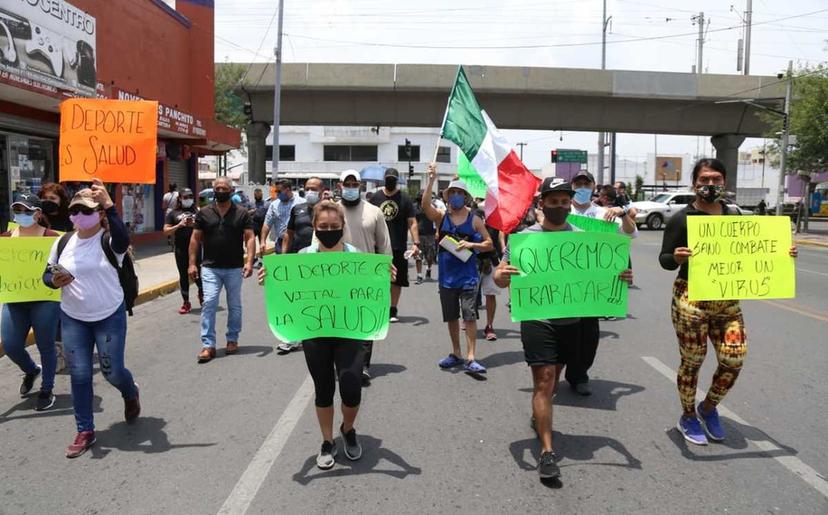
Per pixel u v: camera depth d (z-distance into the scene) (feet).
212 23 71.56
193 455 13.67
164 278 39.37
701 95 105.91
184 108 67.97
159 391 18.21
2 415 16.43
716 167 13.66
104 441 14.51
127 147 17.47
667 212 107.45
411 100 107.34
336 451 13.65
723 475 12.67
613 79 104.42
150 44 59.36
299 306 12.95
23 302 16.88
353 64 102.78
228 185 21.83
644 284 41.39
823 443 14.29
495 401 17.29
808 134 92.38
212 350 21.86
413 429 15.19
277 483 12.32
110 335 14.55
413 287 39.37
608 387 18.60
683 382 14.26
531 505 11.46
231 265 22.22
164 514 11.14
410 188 153.07
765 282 13.51
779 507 11.36
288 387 18.54
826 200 156.25
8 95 38.37
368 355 19.35
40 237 16.46
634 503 11.53
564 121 110.11
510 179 19.92
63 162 17.40
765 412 16.34
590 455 13.67
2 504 11.55
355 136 232.32
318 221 13.58
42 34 37.17
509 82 103.50
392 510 11.25
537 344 12.87
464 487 12.17
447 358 20.76
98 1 49.37
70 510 11.32
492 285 24.76
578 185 22.00
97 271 14.20
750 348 23.40
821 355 22.34
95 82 44.27
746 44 128.98
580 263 13.35
